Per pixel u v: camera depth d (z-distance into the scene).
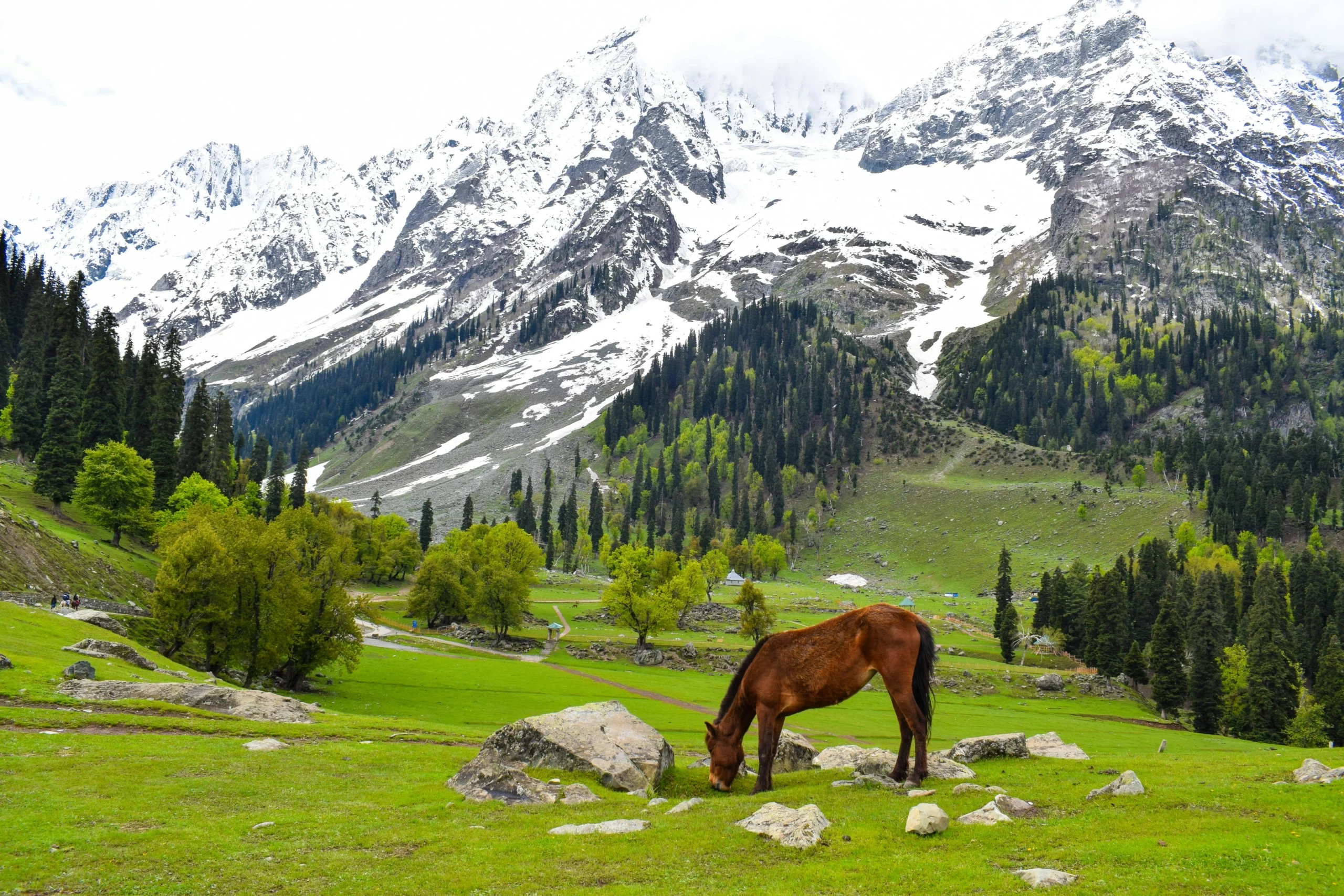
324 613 70.19
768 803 18.14
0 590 63.56
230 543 70.75
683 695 91.12
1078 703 110.81
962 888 13.38
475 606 125.31
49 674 37.75
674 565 151.75
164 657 57.84
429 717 65.38
